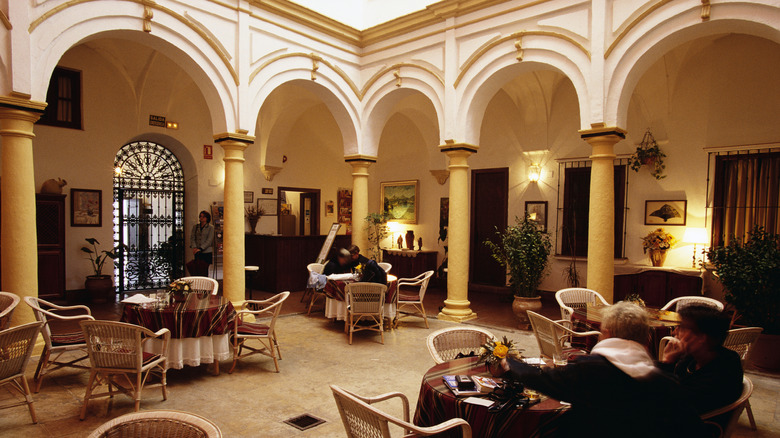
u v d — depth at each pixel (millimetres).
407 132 13094
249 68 7754
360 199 9719
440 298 10562
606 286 6688
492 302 10102
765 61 7762
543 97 10078
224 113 7516
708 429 2824
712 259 6023
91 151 9656
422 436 2686
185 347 5047
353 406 2605
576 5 6832
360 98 9578
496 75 7812
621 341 2346
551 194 10297
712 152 8289
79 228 9516
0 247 5770
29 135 5645
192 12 7066
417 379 5402
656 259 8703
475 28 7895
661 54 6527
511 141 10922
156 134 10641
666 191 8812
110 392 4262
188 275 11617
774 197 7742
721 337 2721
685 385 2760
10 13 5387
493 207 11352
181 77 10445
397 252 12438
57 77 9273
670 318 5230
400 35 8922
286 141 12602
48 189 8844
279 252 10852
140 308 5047
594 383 2229
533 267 7805
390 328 7645
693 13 5922
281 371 5613
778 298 5500
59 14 5781
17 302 4707
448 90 8195
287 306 9375
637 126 9125
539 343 4789
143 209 11086
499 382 3109
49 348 4812
